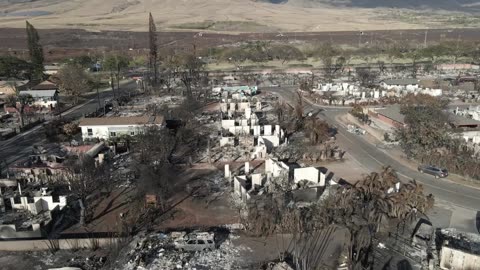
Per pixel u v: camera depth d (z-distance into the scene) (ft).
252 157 225.35
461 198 175.94
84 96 401.90
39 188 190.19
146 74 493.36
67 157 220.02
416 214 160.35
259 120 293.64
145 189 179.63
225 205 172.86
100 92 418.92
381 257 134.72
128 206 171.22
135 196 178.19
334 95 376.07
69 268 128.77
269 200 165.17
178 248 140.05
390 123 271.08
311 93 379.14
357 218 151.94
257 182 184.03
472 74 476.95
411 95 324.60
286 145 246.27
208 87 419.33
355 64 574.97
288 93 398.01
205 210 168.66
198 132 269.64
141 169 195.21
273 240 145.89
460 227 152.35
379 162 218.38
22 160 227.20
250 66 566.36
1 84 402.93
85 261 134.72
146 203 169.17
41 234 149.28
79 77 399.03
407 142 228.63
